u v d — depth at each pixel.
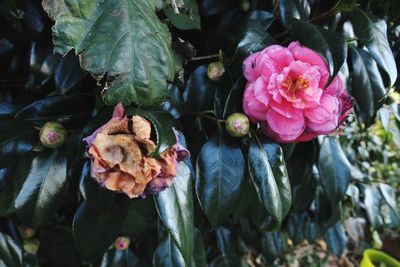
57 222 0.80
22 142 0.62
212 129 0.69
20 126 0.63
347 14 0.70
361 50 0.67
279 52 0.59
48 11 0.53
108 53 0.53
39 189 0.63
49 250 0.81
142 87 0.54
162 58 0.55
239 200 0.71
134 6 0.54
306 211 0.94
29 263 0.79
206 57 0.69
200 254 0.75
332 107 0.59
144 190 0.55
